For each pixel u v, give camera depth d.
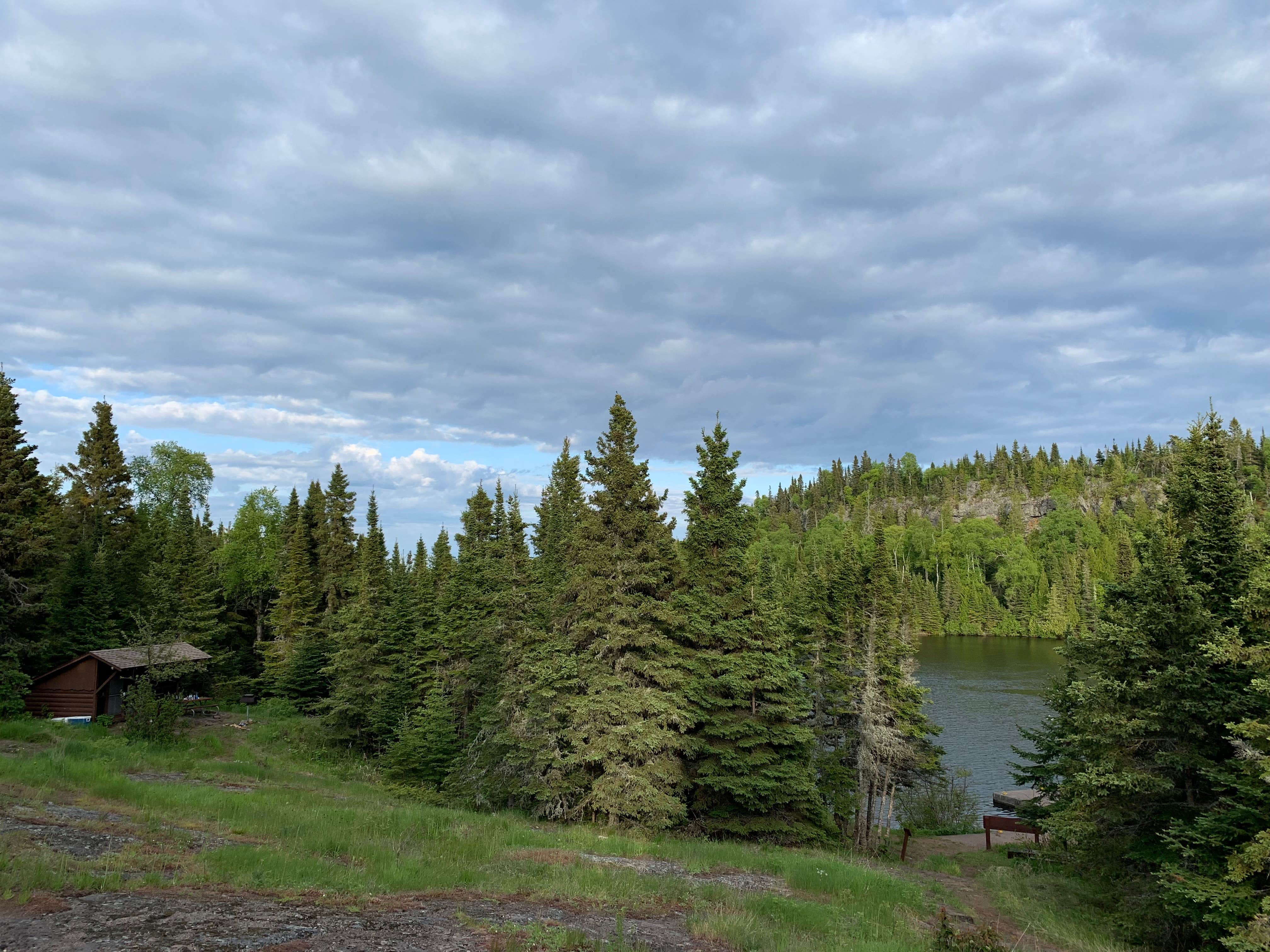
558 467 56.50
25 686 36.72
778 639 30.91
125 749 30.22
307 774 37.22
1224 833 18.30
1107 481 185.38
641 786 27.12
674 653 30.72
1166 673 19.59
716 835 29.72
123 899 10.55
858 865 24.75
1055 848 28.23
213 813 18.56
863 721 34.50
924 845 37.81
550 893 14.67
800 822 30.08
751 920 14.12
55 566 41.50
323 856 15.34
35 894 10.20
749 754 29.67
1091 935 20.14
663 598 32.78
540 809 28.70
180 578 59.78
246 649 74.94
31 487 40.09
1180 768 19.88
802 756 30.81
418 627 51.16
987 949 13.95
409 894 13.23
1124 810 21.06
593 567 30.12
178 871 12.34
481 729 34.25
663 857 21.78
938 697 75.25
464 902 13.21
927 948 14.13
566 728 29.31
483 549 55.81
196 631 59.62
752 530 33.84
